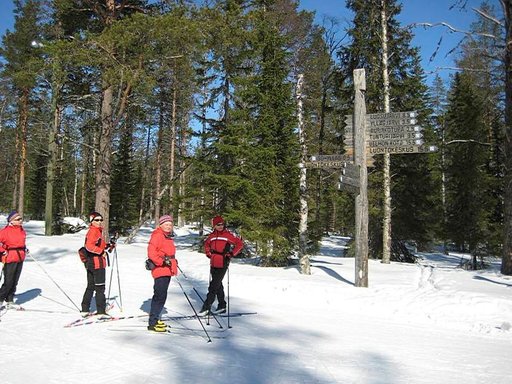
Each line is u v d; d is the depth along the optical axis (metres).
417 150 10.73
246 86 16.95
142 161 43.88
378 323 7.81
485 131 21.09
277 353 5.61
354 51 18.56
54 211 28.45
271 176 15.63
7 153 40.34
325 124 21.56
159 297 6.55
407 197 20.78
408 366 5.28
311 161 12.48
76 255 15.26
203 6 16.77
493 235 19.05
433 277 12.63
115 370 4.67
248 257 18.55
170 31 14.80
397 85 18.91
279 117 16.31
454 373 5.06
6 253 8.02
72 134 27.23
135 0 18.08
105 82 16.42
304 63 19.03
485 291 10.16
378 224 20.27
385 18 16.84
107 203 17.95
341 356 5.60
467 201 20.06
